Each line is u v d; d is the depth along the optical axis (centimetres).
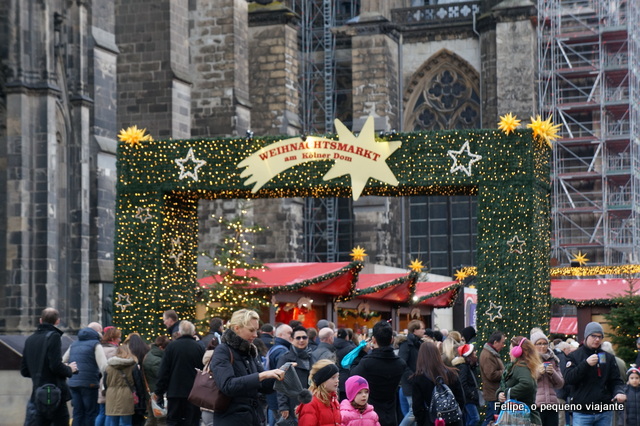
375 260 7725
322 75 8319
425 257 8238
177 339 2223
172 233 3762
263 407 1756
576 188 7806
